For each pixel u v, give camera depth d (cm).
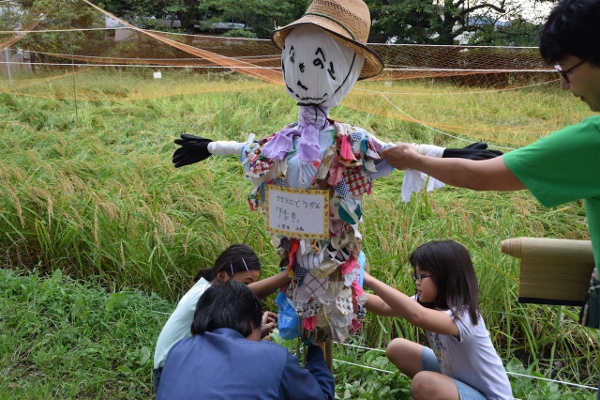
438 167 216
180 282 465
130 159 637
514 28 1655
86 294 435
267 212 272
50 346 379
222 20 1789
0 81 1032
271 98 973
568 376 385
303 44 246
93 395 342
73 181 565
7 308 408
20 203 505
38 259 517
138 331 395
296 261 269
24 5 1192
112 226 490
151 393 345
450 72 1009
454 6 1694
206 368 227
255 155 264
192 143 301
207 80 1127
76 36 1238
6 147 684
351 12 249
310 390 237
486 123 888
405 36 1766
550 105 998
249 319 252
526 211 522
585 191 182
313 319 270
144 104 970
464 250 288
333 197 256
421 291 293
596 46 171
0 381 338
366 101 916
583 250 217
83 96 984
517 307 419
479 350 286
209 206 483
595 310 203
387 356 341
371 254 446
